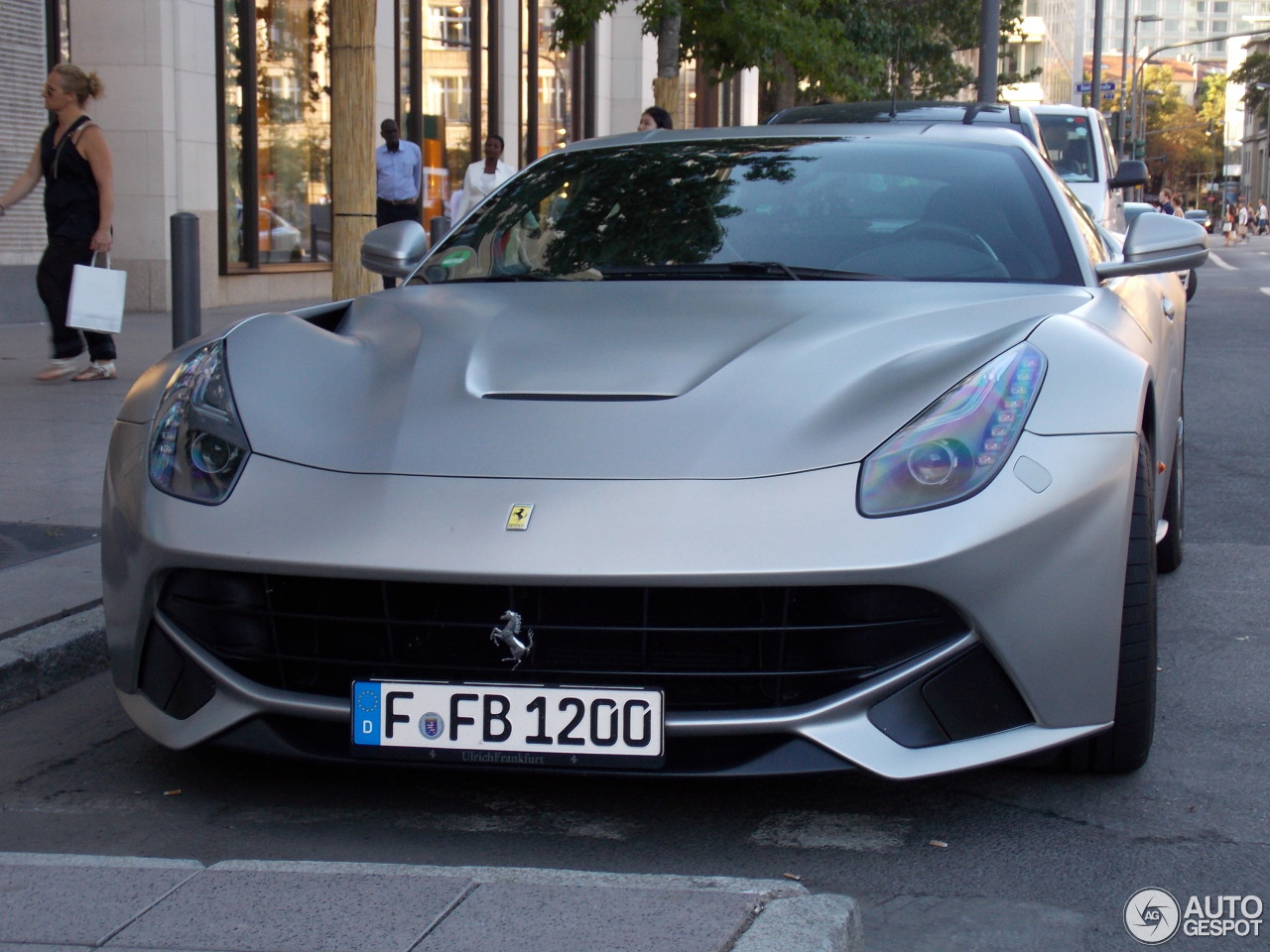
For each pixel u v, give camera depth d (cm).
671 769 262
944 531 256
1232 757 322
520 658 262
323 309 377
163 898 227
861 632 260
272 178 1644
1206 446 783
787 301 332
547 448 272
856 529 255
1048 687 269
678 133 451
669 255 377
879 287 346
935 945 234
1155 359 355
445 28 1991
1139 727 294
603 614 260
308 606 273
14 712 362
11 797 302
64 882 234
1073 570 268
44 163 861
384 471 274
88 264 866
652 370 293
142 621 287
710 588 254
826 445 267
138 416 311
